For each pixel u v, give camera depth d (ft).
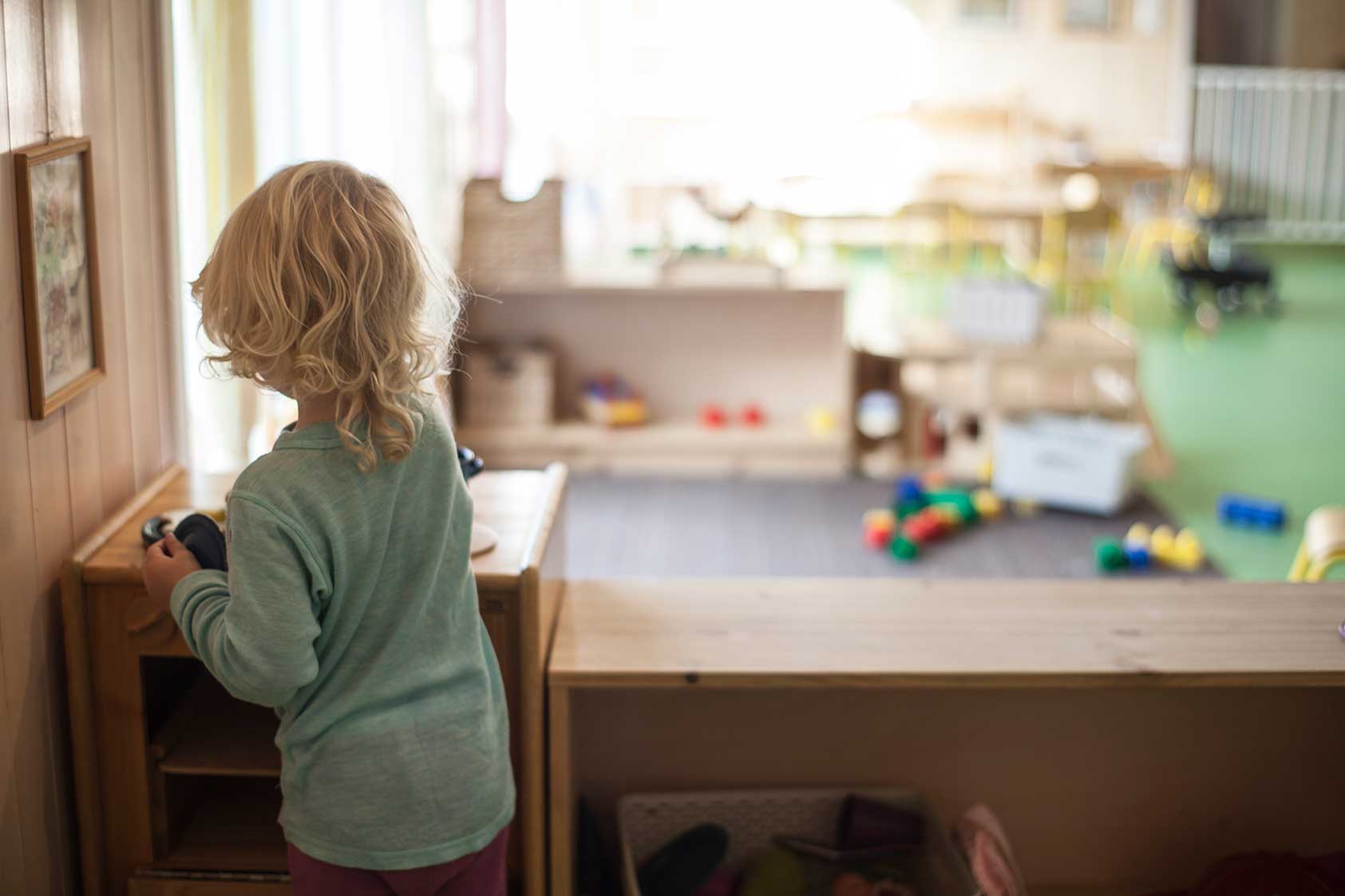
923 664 6.87
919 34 30.35
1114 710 7.80
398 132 13.67
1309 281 27.09
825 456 17.37
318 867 5.34
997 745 7.85
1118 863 8.03
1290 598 7.73
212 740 6.84
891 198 25.68
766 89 30.30
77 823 6.81
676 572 14.07
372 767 5.23
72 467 6.63
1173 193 28.58
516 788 6.74
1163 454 17.21
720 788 7.91
